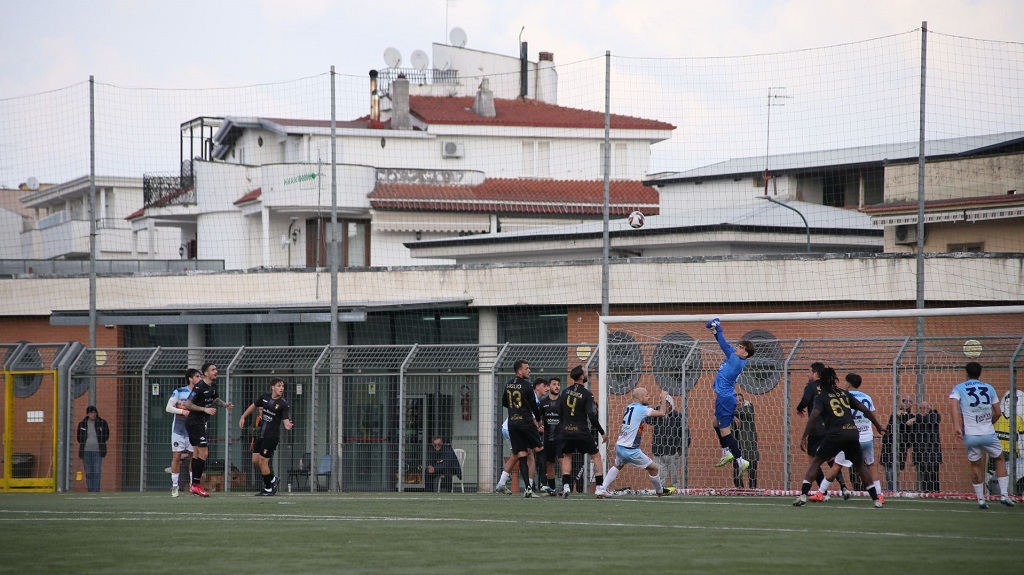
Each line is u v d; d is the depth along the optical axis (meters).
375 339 85.38
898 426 55.59
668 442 60.28
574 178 152.50
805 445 48.84
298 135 141.38
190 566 25.83
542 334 81.75
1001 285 70.25
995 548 28.97
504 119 151.62
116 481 74.00
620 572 24.23
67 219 185.12
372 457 67.75
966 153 84.12
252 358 68.94
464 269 83.25
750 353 49.41
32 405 73.50
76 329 91.00
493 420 63.06
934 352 56.12
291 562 26.38
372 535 32.69
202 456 56.16
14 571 25.20
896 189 83.56
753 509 43.28
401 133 145.75
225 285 89.00
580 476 62.91
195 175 141.00
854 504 46.84
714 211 107.81
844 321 71.31
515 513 41.34
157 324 83.81
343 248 134.12
